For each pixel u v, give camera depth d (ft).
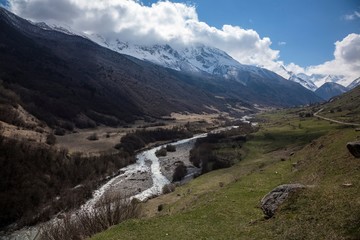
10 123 439.22
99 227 120.78
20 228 214.07
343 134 148.46
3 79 638.12
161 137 636.07
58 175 310.65
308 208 81.51
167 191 273.75
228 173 263.90
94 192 291.38
